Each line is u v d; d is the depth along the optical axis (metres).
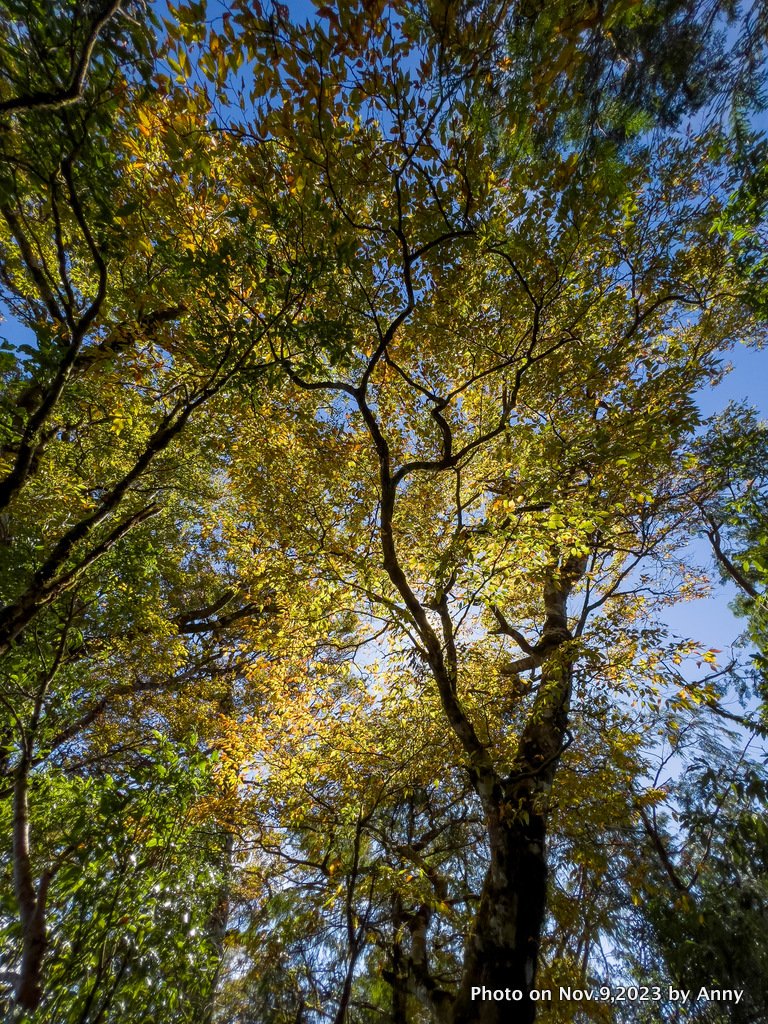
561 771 7.33
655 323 10.21
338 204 5.68
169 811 4.11
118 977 3.38
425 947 7.43
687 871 8.14
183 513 10.60
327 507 8.66
